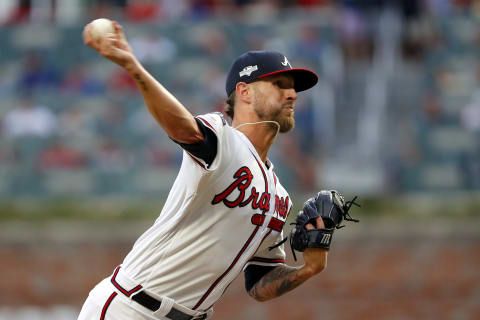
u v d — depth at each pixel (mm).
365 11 50844
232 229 12461
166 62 50562
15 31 53875
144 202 39375
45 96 46500
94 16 57062
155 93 10688
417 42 50688
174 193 12625
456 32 52594
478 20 53625
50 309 36719
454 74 49062
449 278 36469
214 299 13250
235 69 12969
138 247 13008
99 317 12938
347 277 36469
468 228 36875
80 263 37156
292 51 49062
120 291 12883
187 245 12516
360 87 47375
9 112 45656
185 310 12914
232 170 12070
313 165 40312
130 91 48500
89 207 39031
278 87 12805
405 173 40750
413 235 36969
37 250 37469
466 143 42938
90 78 50000
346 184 40312
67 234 37406
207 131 11414
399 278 36562
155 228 12836
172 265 12617
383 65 48781
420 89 47844
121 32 10750
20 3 59125
